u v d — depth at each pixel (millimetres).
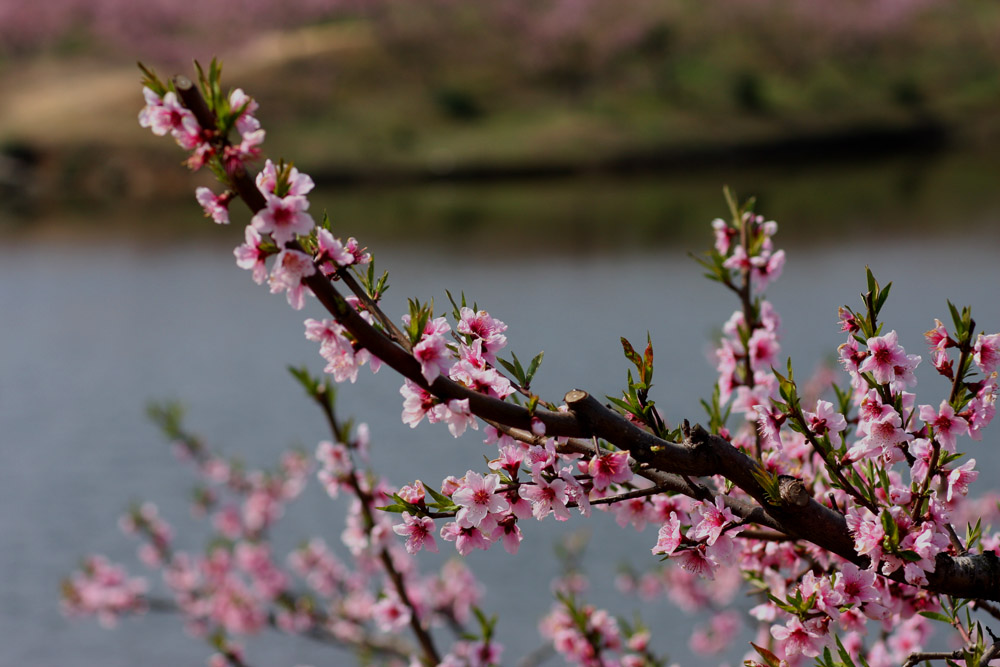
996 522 6367
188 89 1774
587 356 21391
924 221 39188
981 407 2186
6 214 56500
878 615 2262
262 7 102312
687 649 9438
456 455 15711
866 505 2266
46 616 11859
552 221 46094
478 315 2301
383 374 21297
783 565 2959
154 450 17844
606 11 95500
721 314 25266
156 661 10875
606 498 2131
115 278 36094
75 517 14828
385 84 87188
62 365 24438
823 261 31703
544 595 10945
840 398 3039
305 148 73812
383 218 49188
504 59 93062
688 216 45750
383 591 4383
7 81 95375
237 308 30375
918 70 96750
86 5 106188
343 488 4094
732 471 2107
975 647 2408
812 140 77312
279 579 9820
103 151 69938
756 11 99000
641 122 80188
